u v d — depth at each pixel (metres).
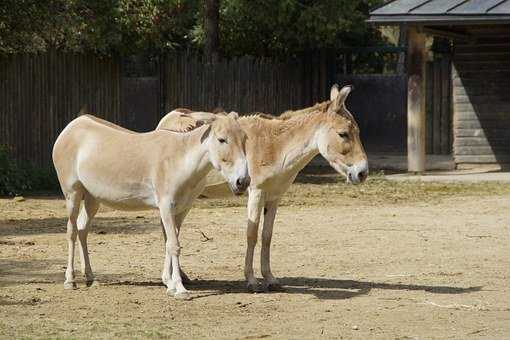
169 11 26.11
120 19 23.83
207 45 28.19
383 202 19.62
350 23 27.94
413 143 24.70
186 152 10.48
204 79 27.17
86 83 23.67
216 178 11.34
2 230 15.70
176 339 8.86
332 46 31.59
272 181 11.07
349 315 9.92
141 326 9.36
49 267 12.62
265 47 31.64
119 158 10.87
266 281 11.20
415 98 24.44
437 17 23.08
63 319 9.66
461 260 13.20
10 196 20.50
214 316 9.83
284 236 15.25
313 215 17.70
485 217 17.38
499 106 26.56
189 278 11.84
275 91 29.61
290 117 11.16
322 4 28.05
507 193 20.92
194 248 14.13
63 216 17.33
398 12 23.45
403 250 13.99
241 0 27.91
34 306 10.29
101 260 13.10
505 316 9.94
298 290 11.20
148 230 15.75
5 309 10.12
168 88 27.19
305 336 9.03
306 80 31.19
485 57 26.62
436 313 10.05
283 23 28.58
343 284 11.57
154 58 28.86
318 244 14.51
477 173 25.11
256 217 11.06
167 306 10.28
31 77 22.64
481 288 11.36
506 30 26.34
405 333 9.19
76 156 11.18
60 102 23.19
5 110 22.23
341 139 10.88
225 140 10.16
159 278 11.89
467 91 26.81
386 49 31.88
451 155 30.39
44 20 22.52
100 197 11.04
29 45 24.39
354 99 33.25
